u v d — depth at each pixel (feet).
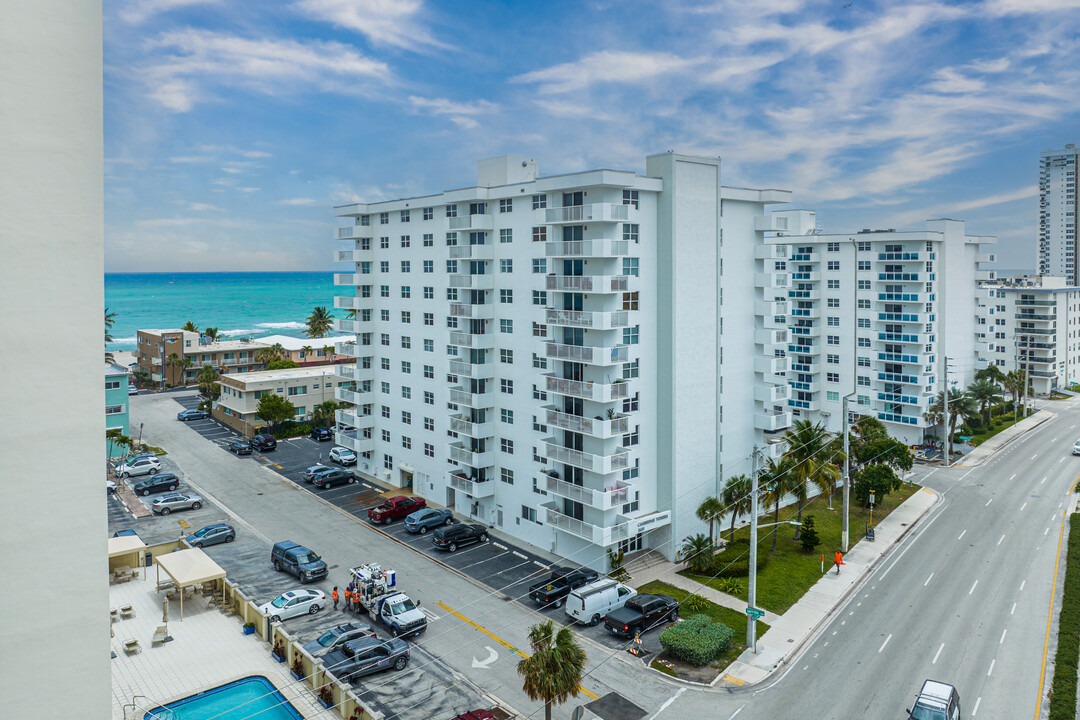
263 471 243.60
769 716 110.63
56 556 31.60
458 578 161.27
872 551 181.27
